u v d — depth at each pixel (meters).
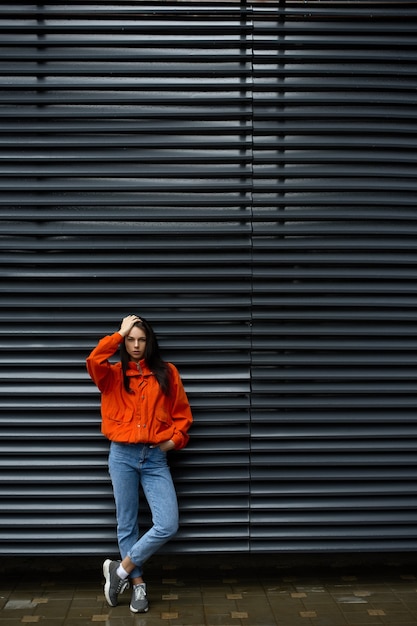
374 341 4.16
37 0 4.00
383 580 4.32
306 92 4.09
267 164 4.09
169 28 3.99
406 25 4.09
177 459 4.12
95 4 4.01
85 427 4.12
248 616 3.80
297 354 4.15
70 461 4.10
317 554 4.52
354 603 3.98
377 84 4.09
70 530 4.14
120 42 3.99
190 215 4.05
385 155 4.12
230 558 4.50
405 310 4.19
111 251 4.08
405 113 4.11
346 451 4.15
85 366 4.11
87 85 4.00
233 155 4.06
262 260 4.07
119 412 3.85
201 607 3.91
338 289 4.11
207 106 4.05
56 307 4.09
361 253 4.14
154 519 3.80
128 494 3.87
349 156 4.09
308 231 4.08
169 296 4.10
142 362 3.87
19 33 4.00
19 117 4.01
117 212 4.05
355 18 4.08
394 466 4.21
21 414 4.11
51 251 4.08
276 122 4.07
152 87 4.02
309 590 4.16
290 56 4.05
